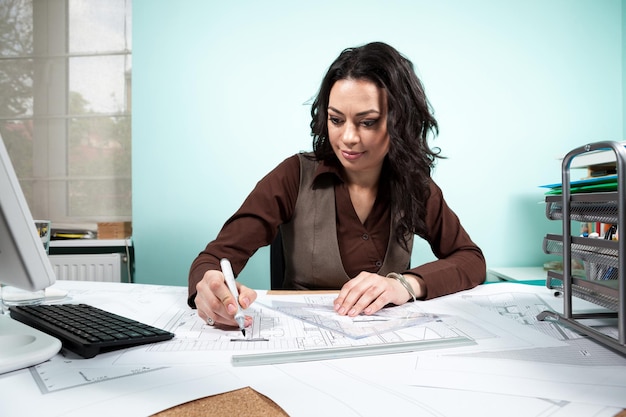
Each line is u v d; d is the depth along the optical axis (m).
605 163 1.42
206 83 2.29
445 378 0.45
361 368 0.48
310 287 1.15
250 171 2.30
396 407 0.38
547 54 2.30
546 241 0.72
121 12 2.41
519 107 2.30
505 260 2.31
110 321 0.63
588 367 0.48
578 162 1.53
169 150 2.28
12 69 2.39
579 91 2.30
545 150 2.31
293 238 1.14
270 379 0.45
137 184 2.28
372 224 1.12
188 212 2.29
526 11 2.29
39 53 2.40
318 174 1.09
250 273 2.28
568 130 2.31
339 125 0.94
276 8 2.29
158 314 0.75
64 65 2.41
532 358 0.51
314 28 2.29
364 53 0.92
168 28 2.27
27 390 0.42
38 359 0.49
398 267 1.13
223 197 2.30
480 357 0.51
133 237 2.28
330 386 0.43
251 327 0.66
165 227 2.29
